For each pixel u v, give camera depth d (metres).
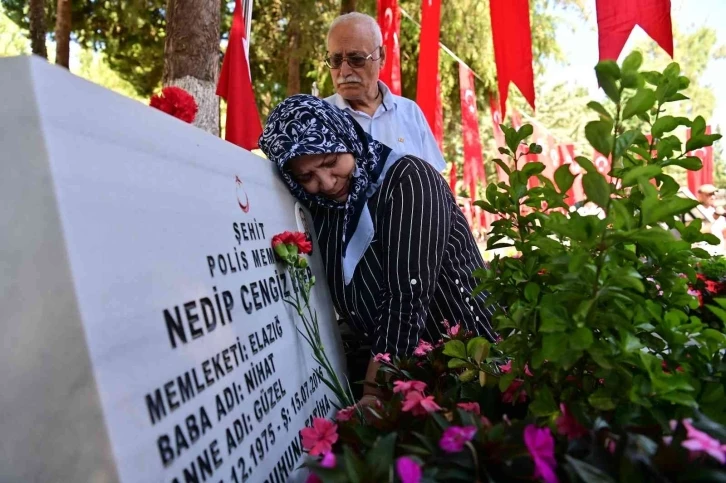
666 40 2.30
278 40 9.41
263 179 1.31
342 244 1.46
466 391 1.00
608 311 0.77
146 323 0.67
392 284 1.40
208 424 0.75
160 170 0.81
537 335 0.83
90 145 0.66
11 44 9.52
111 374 0.59
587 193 0.73
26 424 0.56
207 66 3.65
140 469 0.59
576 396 0.84
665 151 0.96
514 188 1.09
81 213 0.61
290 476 0.98
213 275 0.89
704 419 0.67
